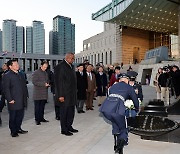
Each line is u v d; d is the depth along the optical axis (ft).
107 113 14.16
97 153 15.66
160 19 185.98
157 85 43.73
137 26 209.15
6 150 16.65
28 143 18.37
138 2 143.33
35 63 355.15
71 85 21.07
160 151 15.80
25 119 28.91
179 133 17.56
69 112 21.57
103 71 40.14
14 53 320.50
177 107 21.89
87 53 339.36
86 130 22.53
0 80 29.94
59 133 21.49
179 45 160.76
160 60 110.83
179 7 153.58
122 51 216.74
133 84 19.36
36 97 25.44
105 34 274.16
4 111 35.40
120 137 14.62
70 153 15.92
